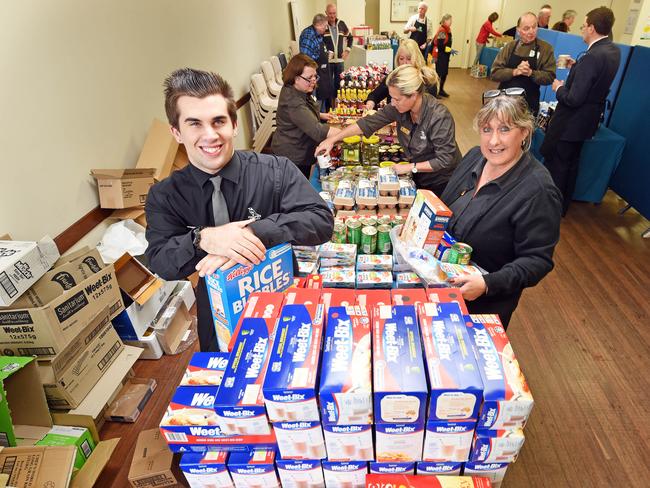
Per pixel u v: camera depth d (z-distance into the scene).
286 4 8.37
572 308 2.86
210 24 4.52
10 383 1.79
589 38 3.34
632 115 3.87
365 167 3.01
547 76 4.47
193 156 1.16
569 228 3.85
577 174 3.95
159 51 3.39
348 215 2.33
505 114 1.36
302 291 1.09
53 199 2.26
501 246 1.56
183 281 2.98
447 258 1.56
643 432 2.00
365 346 0.91
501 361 0.87
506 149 1.42
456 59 12.13
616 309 2.84
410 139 2.68
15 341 1.82
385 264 1.78
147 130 3.21
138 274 2.52
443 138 2.51
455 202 1.73
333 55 7.57
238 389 0.86
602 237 3.70
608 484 1.78
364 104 4.22
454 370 0.83
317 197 1.34
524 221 1.45
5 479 1.31
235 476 0.95
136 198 2.65
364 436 0.86
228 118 1.11
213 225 1.32
